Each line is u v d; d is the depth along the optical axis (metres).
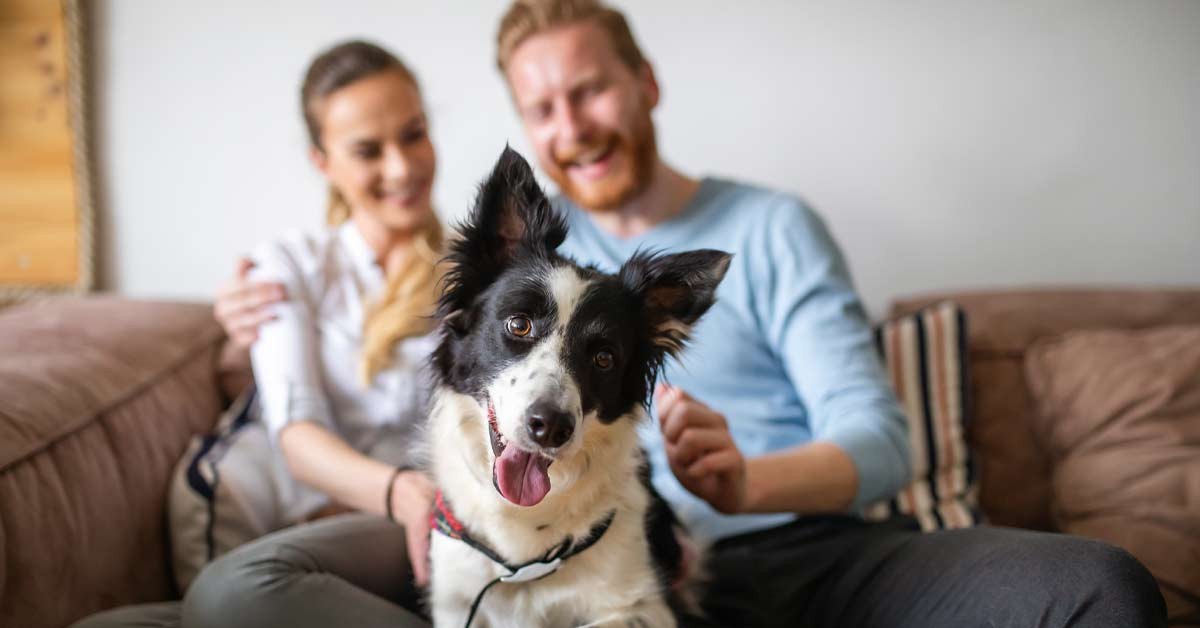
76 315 2.34
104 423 1.85
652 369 1.57
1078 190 2.73
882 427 1.63
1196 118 2.67
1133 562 1.23
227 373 2.48
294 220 2.84
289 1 2.75
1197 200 2.70
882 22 2.70
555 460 1.38
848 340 1.78
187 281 2.87
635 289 1.54
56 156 2.74
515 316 1.44
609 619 1.39
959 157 2.74
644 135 1.95
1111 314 2.47
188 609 1.45
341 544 1.61
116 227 2.84
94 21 2.74
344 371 2.09
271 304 1.98
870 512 2.19
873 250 2.80
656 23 2.73
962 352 2.39
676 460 1.46
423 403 1.79
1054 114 2.70
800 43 2.72
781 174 2.79
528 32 1.92
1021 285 2.79
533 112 1.98
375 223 2.16
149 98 2.78
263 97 2.79
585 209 2.05
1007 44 2.68
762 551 1.69
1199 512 1.92
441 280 1.58
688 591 1.68
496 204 1.52
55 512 1.58
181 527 1.95
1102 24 2.65
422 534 1.62
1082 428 2.22
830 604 1.55
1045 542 1.31
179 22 2.75
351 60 2.05
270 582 1.43
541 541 1.44
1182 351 2.21
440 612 1.47
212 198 2.83
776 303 1.86
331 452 1.78
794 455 1.52
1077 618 1.20
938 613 1.36
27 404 1.67
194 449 2.11
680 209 2.02
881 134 2.74
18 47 2.69
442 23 2.75
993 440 2.39
